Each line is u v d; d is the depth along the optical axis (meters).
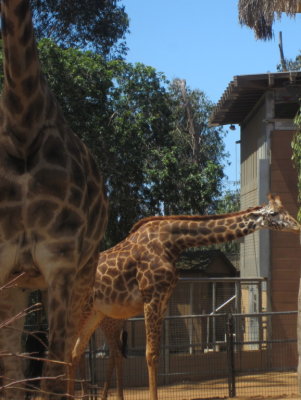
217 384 12.33
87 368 12.12
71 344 5.39
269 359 13.80
